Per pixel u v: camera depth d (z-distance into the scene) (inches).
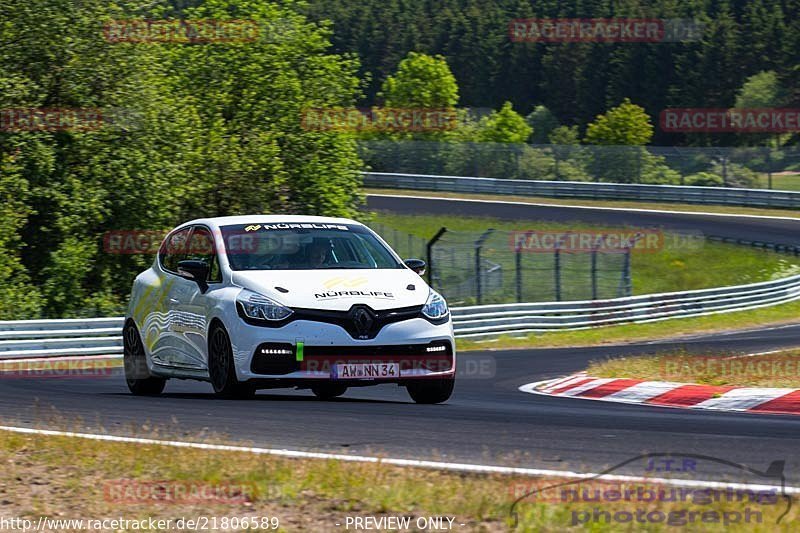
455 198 6550.2
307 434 870.4
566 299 3796.8
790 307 4104.3
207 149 3914.9
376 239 1205.7
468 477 678.5
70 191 3316.9
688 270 4840.1
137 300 1284.4
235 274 1106.7
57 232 3373.5
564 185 6461.6
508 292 3759.8
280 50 4234.7
